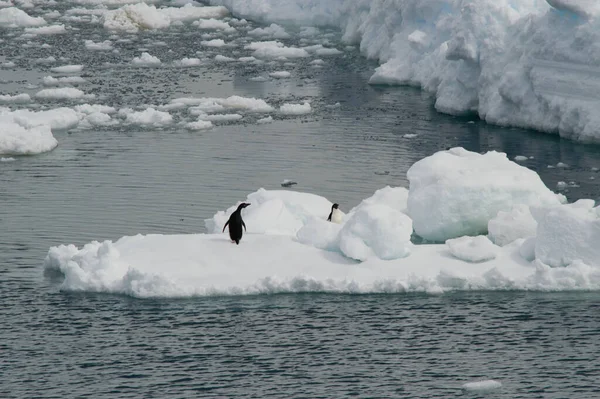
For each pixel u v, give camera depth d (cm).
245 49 8188
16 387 2541
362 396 2486
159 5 11019
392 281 3073
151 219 3916
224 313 2955
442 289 3084
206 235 3359
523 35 5488
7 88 6750
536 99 5391
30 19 9544
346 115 5888
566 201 4100
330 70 7288
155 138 5388
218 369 2633
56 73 7294
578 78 5112
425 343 2764
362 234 3209
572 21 5181
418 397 2475
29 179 4569
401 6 7006
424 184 3794
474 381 2555
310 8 9356
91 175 4631
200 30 9269
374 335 2817
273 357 2694
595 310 2945
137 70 7394
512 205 3619
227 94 6562
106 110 6025
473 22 5659
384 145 5156
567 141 5169
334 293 3072
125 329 2862
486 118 5616
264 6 9544
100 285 3123
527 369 2612
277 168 4716
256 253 3231
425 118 5781
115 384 2556
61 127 5691
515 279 3097
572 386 2522
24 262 3422
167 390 2523
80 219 3931
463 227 3616
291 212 3709
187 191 4328
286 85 6806
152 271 3133
